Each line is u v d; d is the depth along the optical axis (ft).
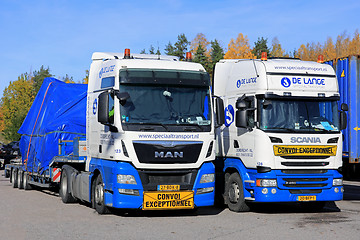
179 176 36.88
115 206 35.76
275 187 37.63
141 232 30.81
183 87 37.55
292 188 37.86
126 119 35.91
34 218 36.65
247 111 39.14
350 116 60.13
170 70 37.63
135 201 35.65
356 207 43.62
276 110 38.45
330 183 38.75
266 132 37.86
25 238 28.81
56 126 51.29
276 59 42.42
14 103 240.73
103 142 38.58
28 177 61.77
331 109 39.78
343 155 61.67
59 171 50.42
